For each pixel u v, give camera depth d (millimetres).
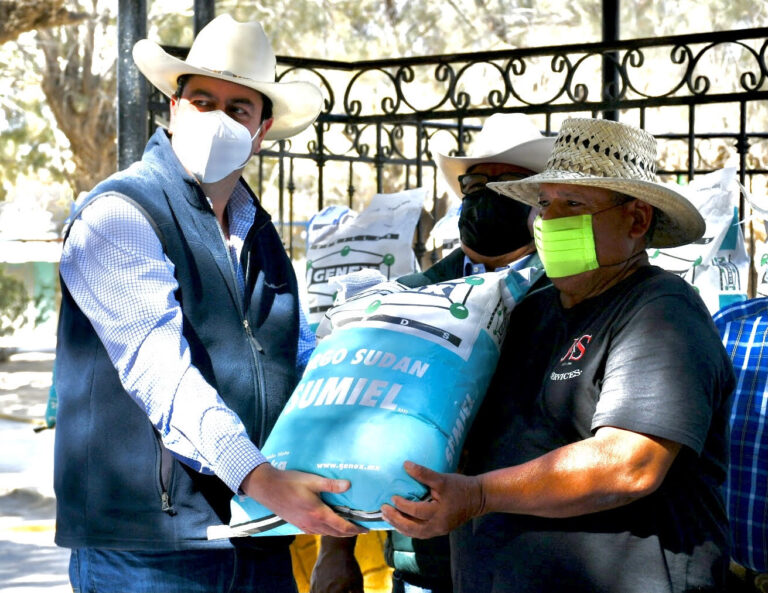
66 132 16047
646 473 2186
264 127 3109
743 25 14344
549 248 2410
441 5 15789
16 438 10977
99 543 2701
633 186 2342
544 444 2365
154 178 2766
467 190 3221
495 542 2443
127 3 5211
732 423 2949
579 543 2312
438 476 2248
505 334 2596
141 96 5246
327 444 2361
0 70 18922
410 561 3092
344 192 16734
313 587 3176
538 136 3283
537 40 15320
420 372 2424
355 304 2652
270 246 3021
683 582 2291
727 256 3830
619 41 5203
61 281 2770
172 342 2580
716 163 11789
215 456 2469
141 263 2623
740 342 3027
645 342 2250
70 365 2770
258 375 2801
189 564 2748
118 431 2697
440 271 3299
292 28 15930
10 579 6152
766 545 2869
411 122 6543
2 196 22141
